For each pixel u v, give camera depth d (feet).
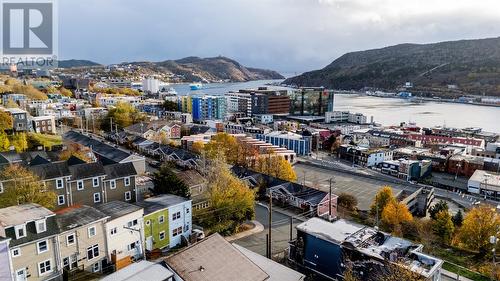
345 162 448.24
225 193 196.03
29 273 125.59
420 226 207.00
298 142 470.80
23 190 172.04
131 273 110.42
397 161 402.11
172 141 419.95
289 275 132.26
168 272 109.50
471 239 190.80
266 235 178.91
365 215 235.81
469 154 473.26
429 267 130.11
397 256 134.41
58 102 598.34
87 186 207.00
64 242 135.13
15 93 589.73
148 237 164.25
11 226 122.21
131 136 410.93
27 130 360.69
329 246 149.38
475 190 342.64
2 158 216.54
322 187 298.15
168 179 208.33
